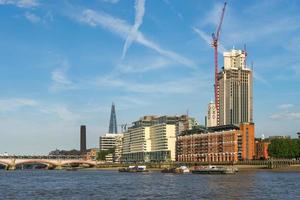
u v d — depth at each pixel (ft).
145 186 602.03
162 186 595.88
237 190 510.99
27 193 510.99
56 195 482.28
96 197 457.27
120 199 435.12
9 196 476.13
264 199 420.36
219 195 456.86
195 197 441.68
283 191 495.41
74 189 565.53
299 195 453.58
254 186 566.77
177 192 497.46
